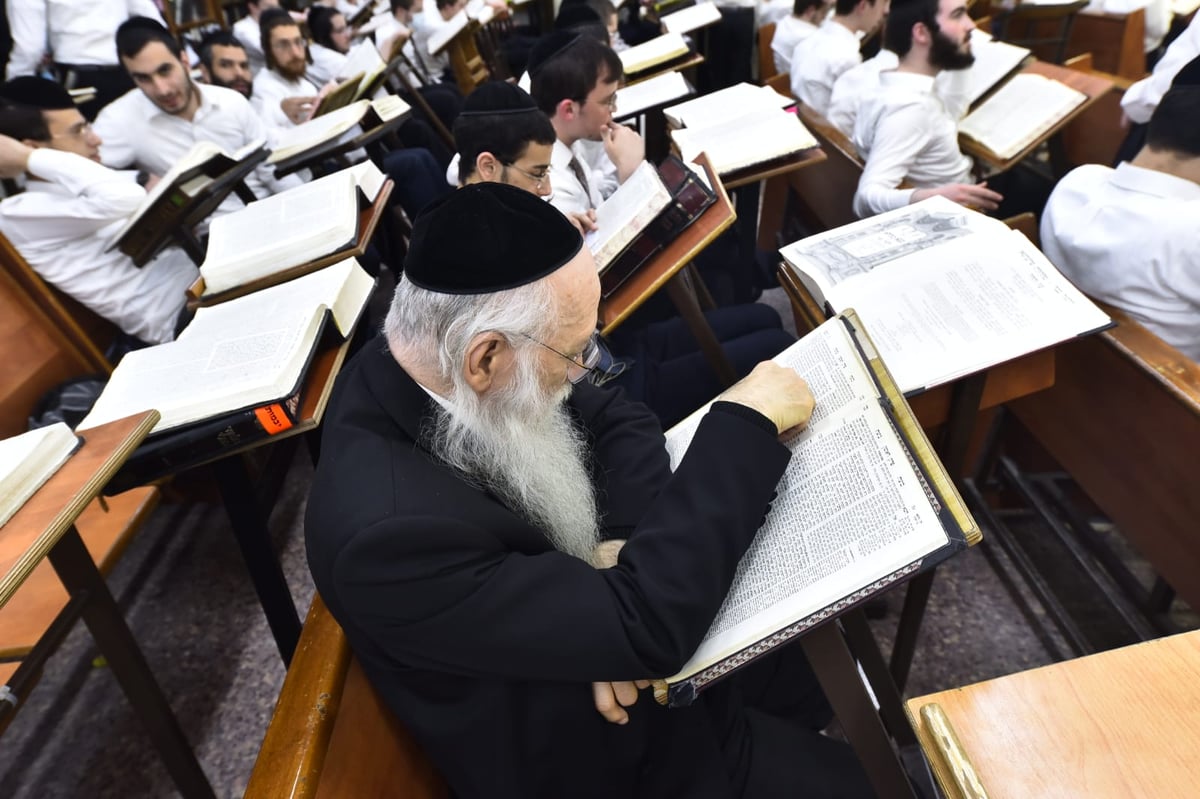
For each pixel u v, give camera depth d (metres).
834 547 0.78
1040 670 0.65
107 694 1.85
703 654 0.81
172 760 1.27
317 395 1.27
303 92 4.43
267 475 1.95
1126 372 1.33
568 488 0.97
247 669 1.90
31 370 1.86
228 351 1.28
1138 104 2.61
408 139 4.00
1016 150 2.47
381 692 0.92
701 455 0.88
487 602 0.78
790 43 4.27
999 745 0.60
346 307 1.46
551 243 0.83
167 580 2.19
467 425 0.85
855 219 2.71
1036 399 1.65
